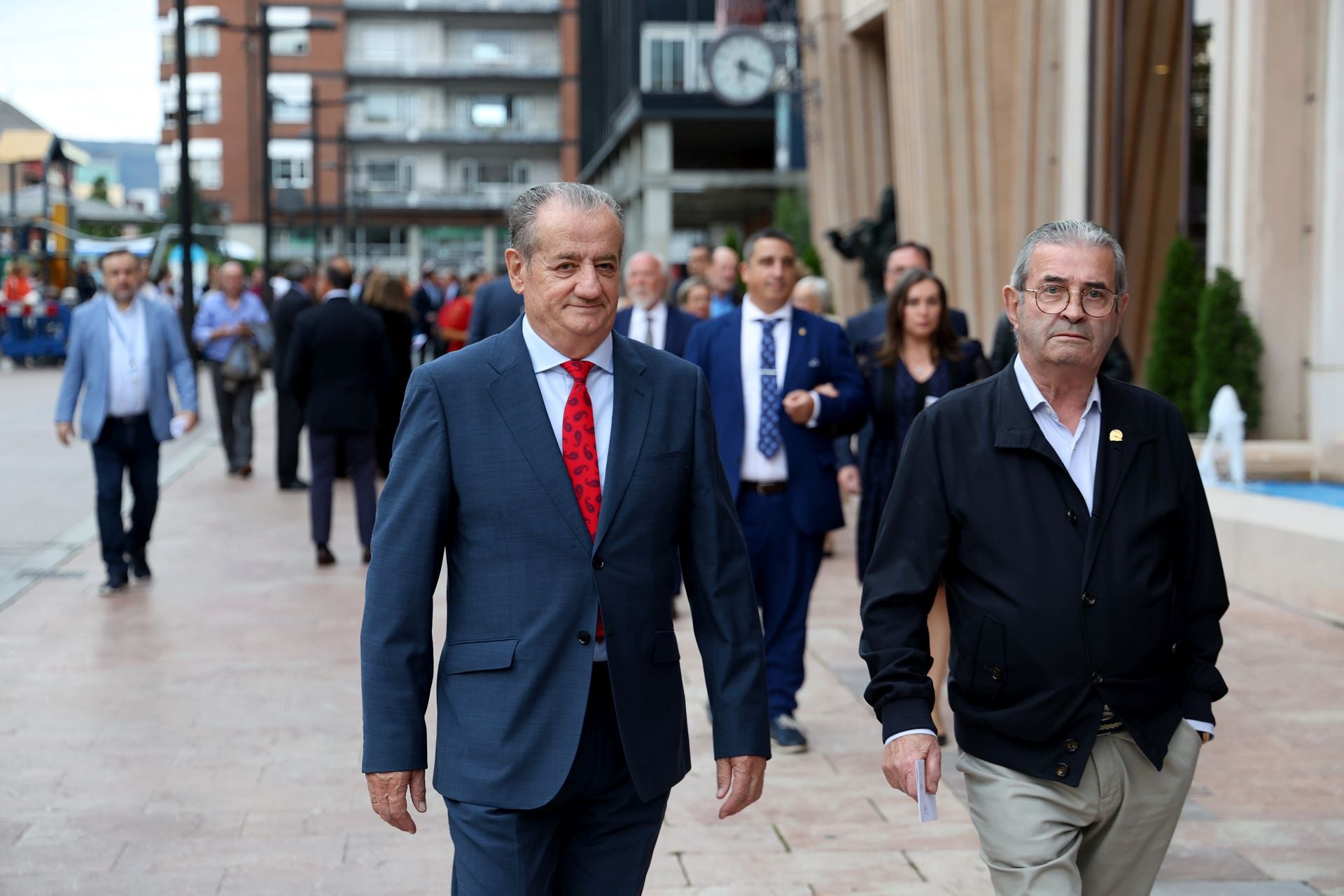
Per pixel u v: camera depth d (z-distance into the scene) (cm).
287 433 1213
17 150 3100
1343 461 899
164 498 1169
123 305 778
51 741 518
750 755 257
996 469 261
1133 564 254
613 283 250
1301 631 683
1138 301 1275
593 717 247
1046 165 1365
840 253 1625
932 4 1522
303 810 448
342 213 4684
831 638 692
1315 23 922
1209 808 449
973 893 382
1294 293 938
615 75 5697
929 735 260
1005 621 256
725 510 262
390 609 245
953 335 541
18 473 1264
